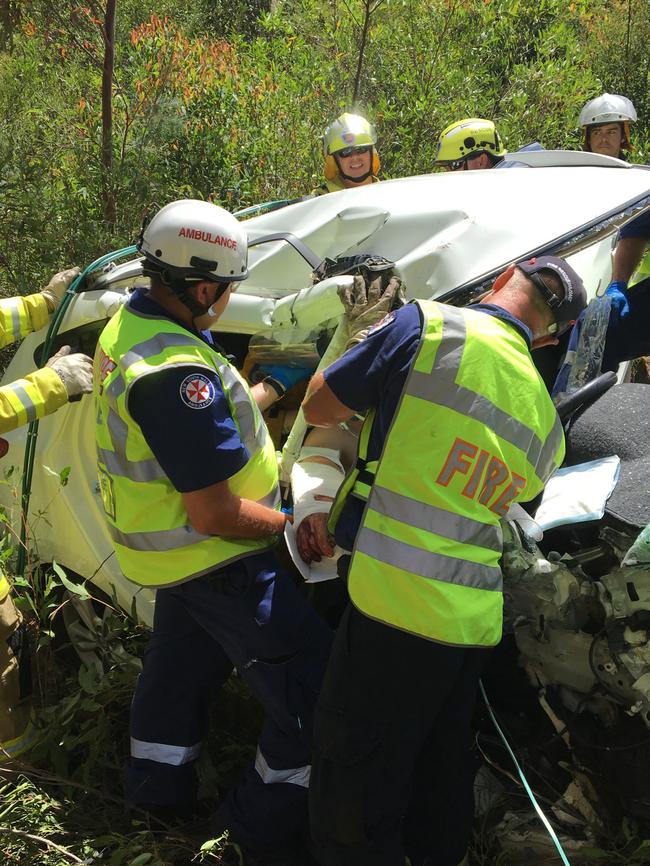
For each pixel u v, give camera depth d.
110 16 5.21
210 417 2.12
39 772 2.65
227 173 5.67
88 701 2.75
